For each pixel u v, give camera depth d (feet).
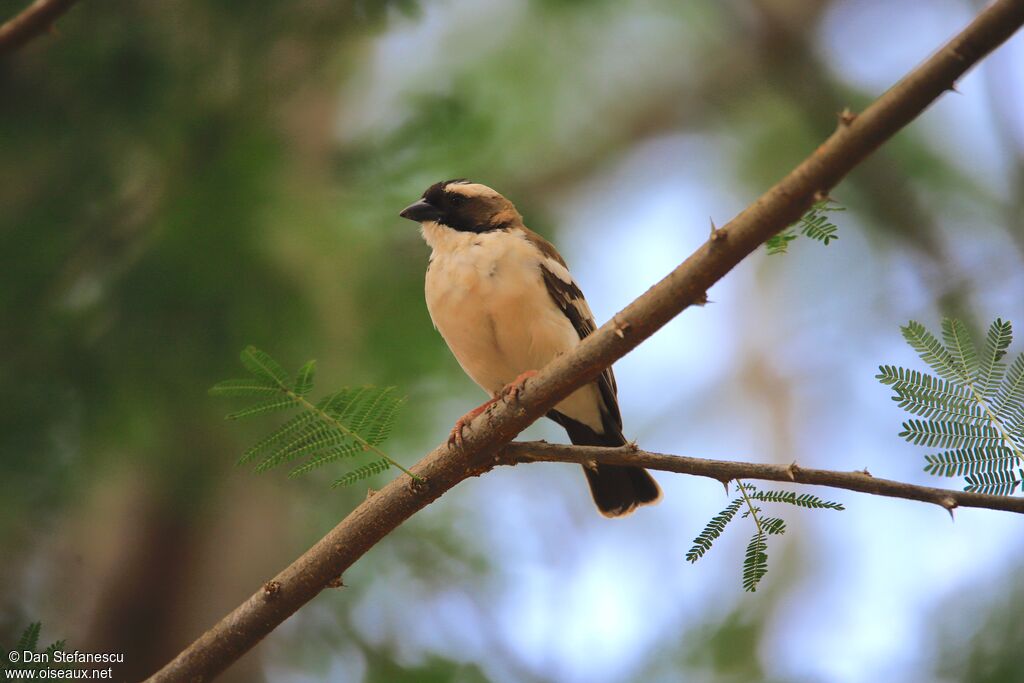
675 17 67.00
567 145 67.92
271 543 45.19
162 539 45.21
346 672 40.40
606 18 62.75
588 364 20.95
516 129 62.64
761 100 69.21
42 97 36.68
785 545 58.59
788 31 62.44
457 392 42.86
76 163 37.06
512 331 32.42
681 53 70.03
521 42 63.98
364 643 40.73
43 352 35.58
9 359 35.53
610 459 21.44
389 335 41.73
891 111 17.81
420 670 39.81
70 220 36.70
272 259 37.35
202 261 35.99
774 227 18.88
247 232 36.60
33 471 36.06
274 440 21.04
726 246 19.21
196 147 37.24
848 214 64.95
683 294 19.94
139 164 37.24
